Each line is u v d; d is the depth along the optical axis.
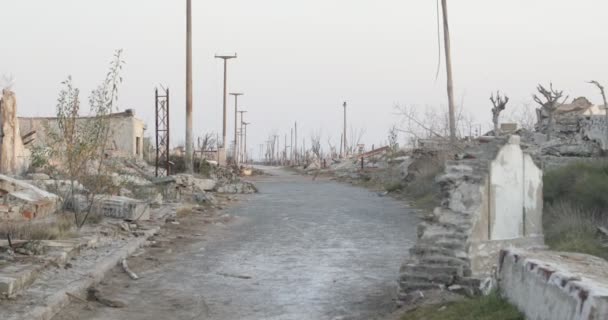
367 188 40.41
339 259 14.34
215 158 67.12
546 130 28.30
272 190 37.69
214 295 10.83
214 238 17.52
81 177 16.62
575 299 5.20
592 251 12.64
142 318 9.26
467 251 9.49
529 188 11.30
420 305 8.76
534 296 6.27
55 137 16.53
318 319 9.34
